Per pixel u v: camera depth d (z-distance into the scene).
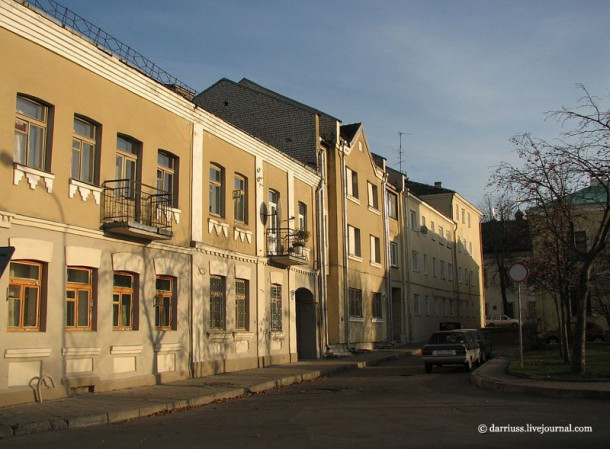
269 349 23.86
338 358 28.25
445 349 22.27
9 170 12.89
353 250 33.56
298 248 25.52
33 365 13.23
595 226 28.00
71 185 14.50
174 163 18.73
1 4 12.78
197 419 11.87
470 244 61.38
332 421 11.02
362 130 35.34
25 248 13.15
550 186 18.50
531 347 33.44
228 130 21.41
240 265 22.05
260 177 23.77
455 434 9.39
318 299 28.59
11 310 13.00
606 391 13.22
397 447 8.47
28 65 13.53
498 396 14.23
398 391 16.14
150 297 17.08
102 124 15.66
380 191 38.25
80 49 14.91
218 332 20.34
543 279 24.69
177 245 18.36
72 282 14.62
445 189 56.06
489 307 72.25
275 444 8.91
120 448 8.91
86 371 14.66
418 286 44.59
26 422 10.55
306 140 29.70
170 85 19.47
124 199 16.31
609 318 30.25
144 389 15.68
